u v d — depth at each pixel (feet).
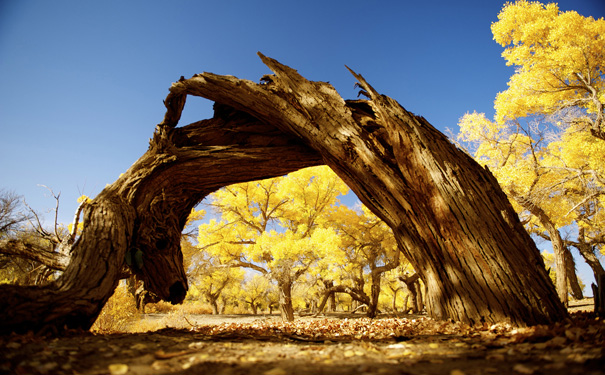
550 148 42.22
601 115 29.48
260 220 64.13
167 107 19.54
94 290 12.45
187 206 19.93
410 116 16.49
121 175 17.79
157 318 44.04
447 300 14.33
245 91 18.71
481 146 43.21
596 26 30.63
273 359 7.55
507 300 12.50
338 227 61.46
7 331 9.60
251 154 19.62
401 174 15.84
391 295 96.27
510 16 36.09
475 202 13.91
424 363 7.04
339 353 8.38
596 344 7.48
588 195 34.42
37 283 18.63
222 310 95.25
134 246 16.22
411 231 15.60
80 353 7.96
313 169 59.52
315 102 17.78
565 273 37.73
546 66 32.94
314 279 55.83
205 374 6.13
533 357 6.98
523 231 14.17
